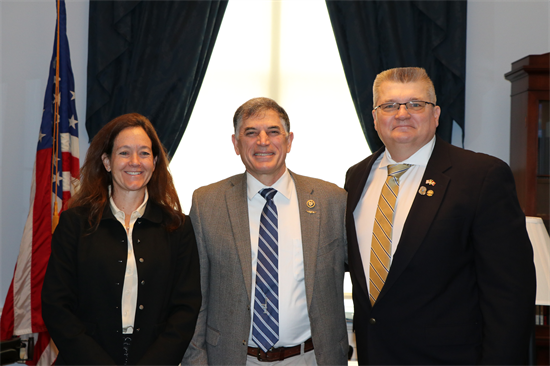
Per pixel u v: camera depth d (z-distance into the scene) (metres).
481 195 1.54
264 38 3.43
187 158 3.41
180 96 3.19
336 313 1.77
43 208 2.82
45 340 2.83
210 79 3.42
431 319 1.54
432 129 1.69
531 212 2.81
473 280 1.59
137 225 1.74
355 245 1.71
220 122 3.41
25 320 2.71
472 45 3.29
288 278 1.73
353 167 2.01
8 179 3.20
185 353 1.77
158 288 1.68
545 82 2.80
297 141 3.41
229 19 3.42
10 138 3.21
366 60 3.17
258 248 1.76
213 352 1.74
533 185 2.81
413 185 1.68
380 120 1.70
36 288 2.74
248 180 1.86
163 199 1.84
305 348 1.73
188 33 3.21
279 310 1.71
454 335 1.52
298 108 3.42
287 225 1.79
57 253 1.65
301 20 3.43
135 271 1.68
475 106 3.28
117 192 1.78
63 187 2.91
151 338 1.64
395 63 3.16
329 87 3.42
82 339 1.54
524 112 2.87
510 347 1.44
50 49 3.25
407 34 3.18
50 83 2.95
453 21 3.16
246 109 1.79
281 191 1.83
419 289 1.55
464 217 1.55
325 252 1.77
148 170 1.74
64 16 2.97
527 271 1.49
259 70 3.42
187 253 1.77
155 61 3.19
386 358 1.57
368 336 1.60
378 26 3.22
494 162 1.58
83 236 1.68
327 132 3.42
